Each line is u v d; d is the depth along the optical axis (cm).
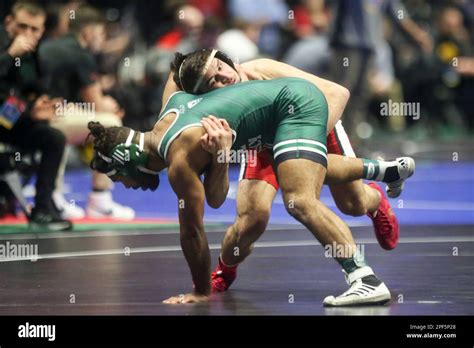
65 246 1523
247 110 1007
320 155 1005
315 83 1083
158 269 1281
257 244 1501
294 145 1001
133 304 1034
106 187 1916
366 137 3189
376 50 2656
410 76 3388
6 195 1830
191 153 985
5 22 1719
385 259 1330
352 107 2628
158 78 2605
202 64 1018
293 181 998
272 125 1025
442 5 3503
